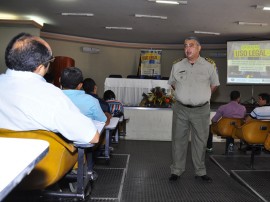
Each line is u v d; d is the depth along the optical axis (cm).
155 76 952
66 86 252
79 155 165
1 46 732
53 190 177
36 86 147
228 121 438
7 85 147
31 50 147
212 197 276
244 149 485
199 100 311
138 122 598
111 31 905
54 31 935
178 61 327
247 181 316
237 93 458
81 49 1032
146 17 700
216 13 643
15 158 86
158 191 290
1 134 147
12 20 710
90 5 616
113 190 267
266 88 1001
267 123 359
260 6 573
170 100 621
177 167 328
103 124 212
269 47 845
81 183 167
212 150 512
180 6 599
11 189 70
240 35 888
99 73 1076
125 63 1114
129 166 385
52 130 151
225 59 1054
